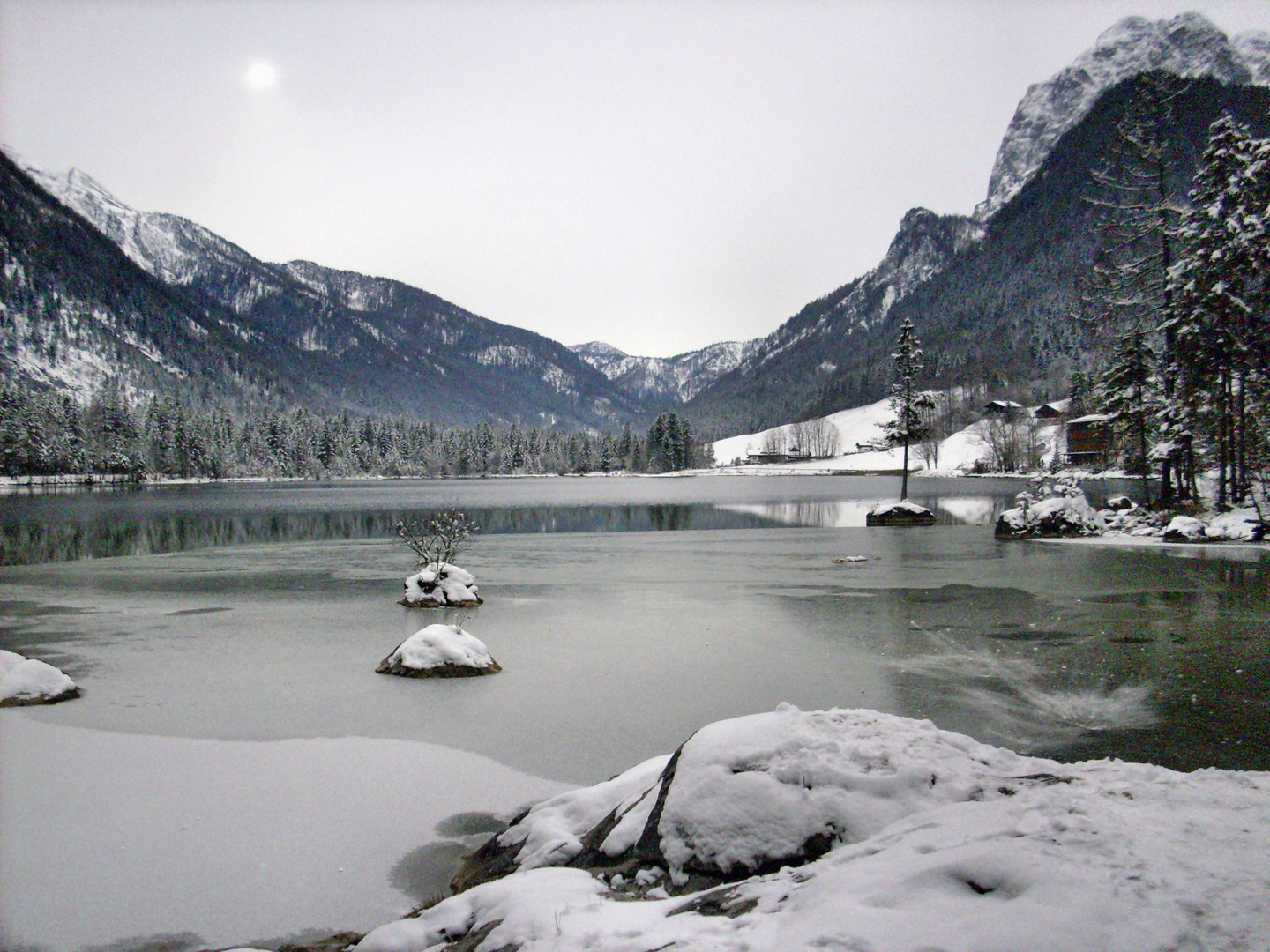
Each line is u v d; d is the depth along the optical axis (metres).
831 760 5.35
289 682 11.77
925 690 10.89
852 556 28.50
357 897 5.61
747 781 5.17
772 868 4.71
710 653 13.45
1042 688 10.86
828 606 18.08
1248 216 29.75
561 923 4.19
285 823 6.86
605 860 5.26
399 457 167.25
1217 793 4.93
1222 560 24.58
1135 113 36.53
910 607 17.67
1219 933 3.07
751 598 19.39
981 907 3.43
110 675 12.24
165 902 5.54
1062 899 3.37
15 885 5.75
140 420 136.75
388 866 6.10
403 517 54.22
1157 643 13.50
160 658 13.39
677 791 5.30
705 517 55.00
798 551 30.84
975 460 136.25
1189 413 33.88
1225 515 31.00
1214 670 11.62
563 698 10.78
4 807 7.18
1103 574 22.06
